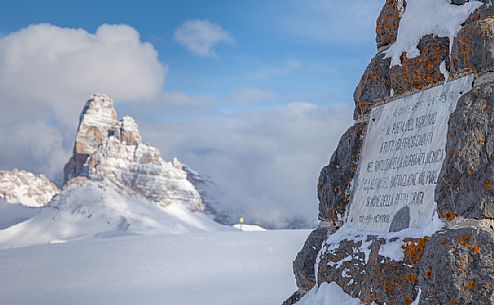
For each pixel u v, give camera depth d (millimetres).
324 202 6090
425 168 4539
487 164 3617
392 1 5684
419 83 4949
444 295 3631
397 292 4324
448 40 4574
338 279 5297
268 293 18438
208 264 34875
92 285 27625
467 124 3756
